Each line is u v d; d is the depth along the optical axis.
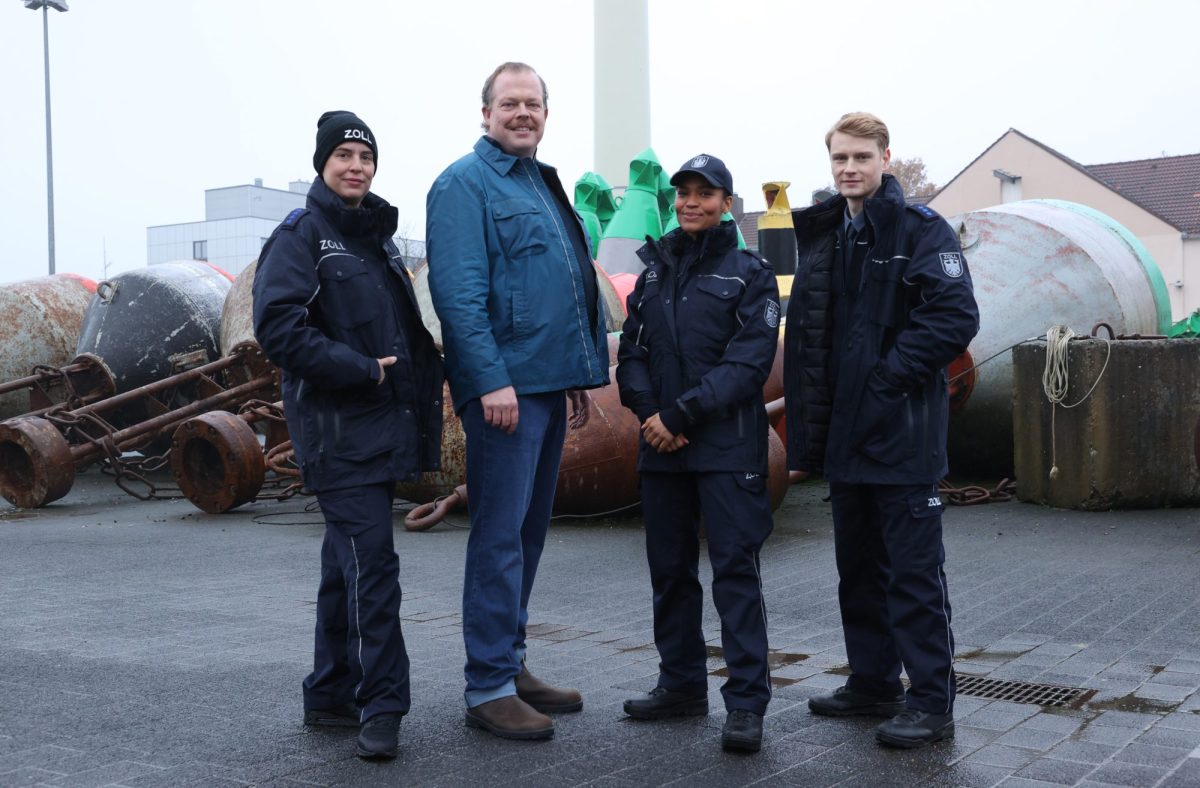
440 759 3.73
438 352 4.16
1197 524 8.88
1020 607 6.09
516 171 4.25
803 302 4.17
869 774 3.57
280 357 3.78
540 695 4.30
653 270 4.30
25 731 4.01
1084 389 9.55
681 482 4.18
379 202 4.11
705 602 6.24
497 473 4.09
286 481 12.28
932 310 3.88
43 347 15.16
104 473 13.09
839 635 5.57
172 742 3.89
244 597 6.59
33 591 6.77
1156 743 3.85
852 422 3.98
